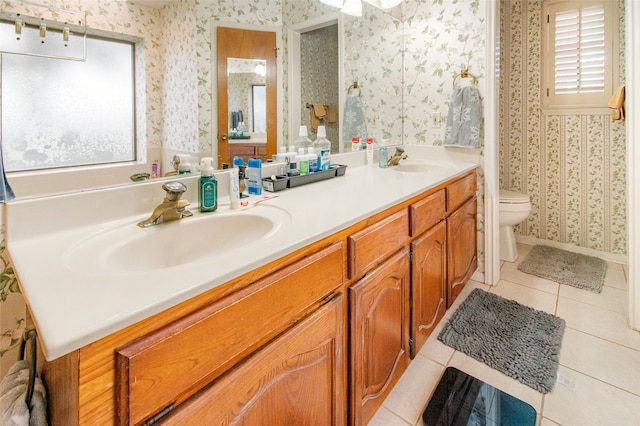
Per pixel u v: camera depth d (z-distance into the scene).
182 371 0.55
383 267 1.14
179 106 1.15
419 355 1.61
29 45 0.81
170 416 0.53
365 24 2.10
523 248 3.00
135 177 1.03
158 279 0.59
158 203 1.05
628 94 1.68
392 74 2.38
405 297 1.31
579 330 1.76
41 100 0.84
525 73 2.94
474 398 1.33
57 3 0.85
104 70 0.95
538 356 1.56
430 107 2.37
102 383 0.47
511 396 1.34
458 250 1.88
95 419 0.47
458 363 1.55
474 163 2.23
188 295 0.55
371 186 1.44
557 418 1.25
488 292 2.18
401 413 1.29
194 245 0.98
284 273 0.74
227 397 0.62
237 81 1.37
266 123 1.52
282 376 0.75
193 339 0.56
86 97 0.91
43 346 0.42
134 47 1.02
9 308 0.81
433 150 2.39
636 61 1.64
